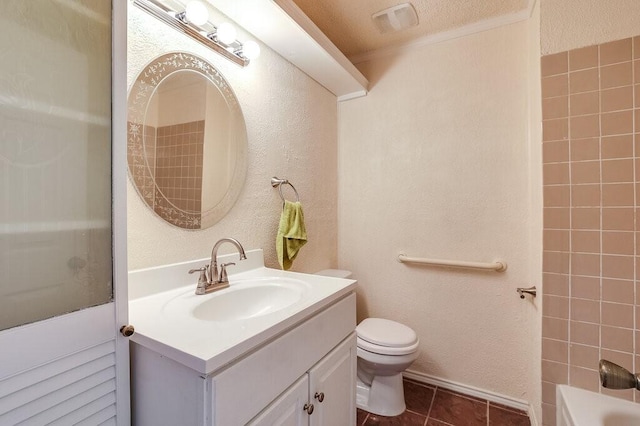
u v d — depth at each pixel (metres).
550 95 1.22
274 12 1.22
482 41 1.72
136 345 0.74
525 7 1.59
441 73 1.84
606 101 1.13
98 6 0.68
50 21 0.61
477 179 1.74
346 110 2.16
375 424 1.49
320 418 0.95
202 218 1.16
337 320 1.07
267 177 1.50
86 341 0.64
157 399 0.69
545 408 1.24
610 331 1.13
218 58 1.23
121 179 0.71
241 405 0.66
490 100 1.70
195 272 1.10
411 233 1.93
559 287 1.21
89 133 0.67
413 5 1.58
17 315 0.56
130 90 0.94
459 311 1.79
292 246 1.48
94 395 0.65
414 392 1.77
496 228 1.69
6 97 0.55
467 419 1.54
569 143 1.19
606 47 1.13
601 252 1.14
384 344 1.48
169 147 1.05
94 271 0.67
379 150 2.04
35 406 0.56
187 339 0.67
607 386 0.98
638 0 1.10
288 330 0.82
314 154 1.90
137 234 0.95
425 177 1.89
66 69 0.63
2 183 0.55
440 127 1.84
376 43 1.95
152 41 1.00
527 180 1.61
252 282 1.17
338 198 2.18
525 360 1.62
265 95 1.48
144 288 0.95
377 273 2.05
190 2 0.99
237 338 0.67
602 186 1.14
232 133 1.29
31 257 0.59
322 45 1.51
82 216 0.66
